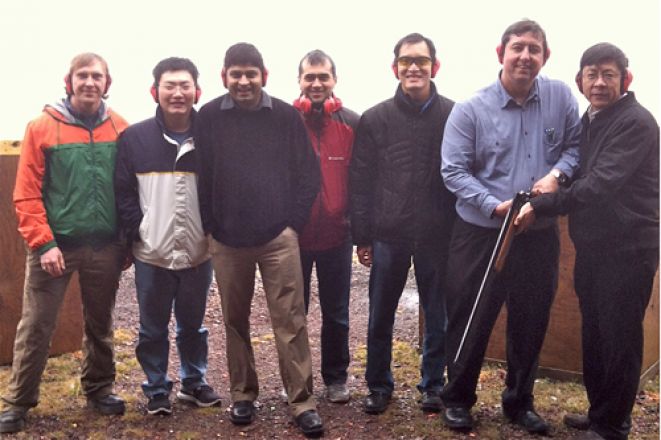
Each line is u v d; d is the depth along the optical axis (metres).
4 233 4.32
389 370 3.73
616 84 2.99
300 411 3.44
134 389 4.04
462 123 3.27
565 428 3.50
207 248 3.55
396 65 3.46
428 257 3.52
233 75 3.28
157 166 3.40
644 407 3.78
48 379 4.14
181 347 3.76
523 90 3.21
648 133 2.95
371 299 3.65
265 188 3.34
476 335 3.33
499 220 3.22
